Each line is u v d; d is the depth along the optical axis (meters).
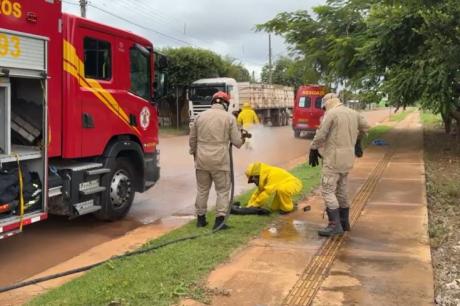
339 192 7.10
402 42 17.61
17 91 6.62
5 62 5.86
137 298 4.68
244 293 4.89
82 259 6.44
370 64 19.55
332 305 4.66
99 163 8.00
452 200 10.16
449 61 15.26
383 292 4.97
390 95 18.11
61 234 7.73
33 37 6.30
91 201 7.85
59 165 7.53
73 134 7.31
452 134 27.27
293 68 24.08
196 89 29.39
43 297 4.93
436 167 15.07
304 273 5.46
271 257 5.97
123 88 8.44
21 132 6.62
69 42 7.20
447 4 14.96
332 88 23.00
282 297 4.81
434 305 4.72
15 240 7.40
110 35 8.06
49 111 6.87
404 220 7.87
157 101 9.62
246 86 34.06
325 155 6.95
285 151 20.25
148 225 8.22
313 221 7.79
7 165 6.12
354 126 6.94
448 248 6.73
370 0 20.61
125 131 8.48
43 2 6.50
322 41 21.84
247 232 7.04
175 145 23.02
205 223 7.51
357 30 21.25
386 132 28.44
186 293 4.82
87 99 7.57
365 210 8.58
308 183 11.06
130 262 5.78
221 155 7.17
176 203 10.08
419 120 44.41
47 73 6.57
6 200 5.98
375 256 6.07
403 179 11.90
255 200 8.31
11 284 5.60
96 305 4.56
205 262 5.69
